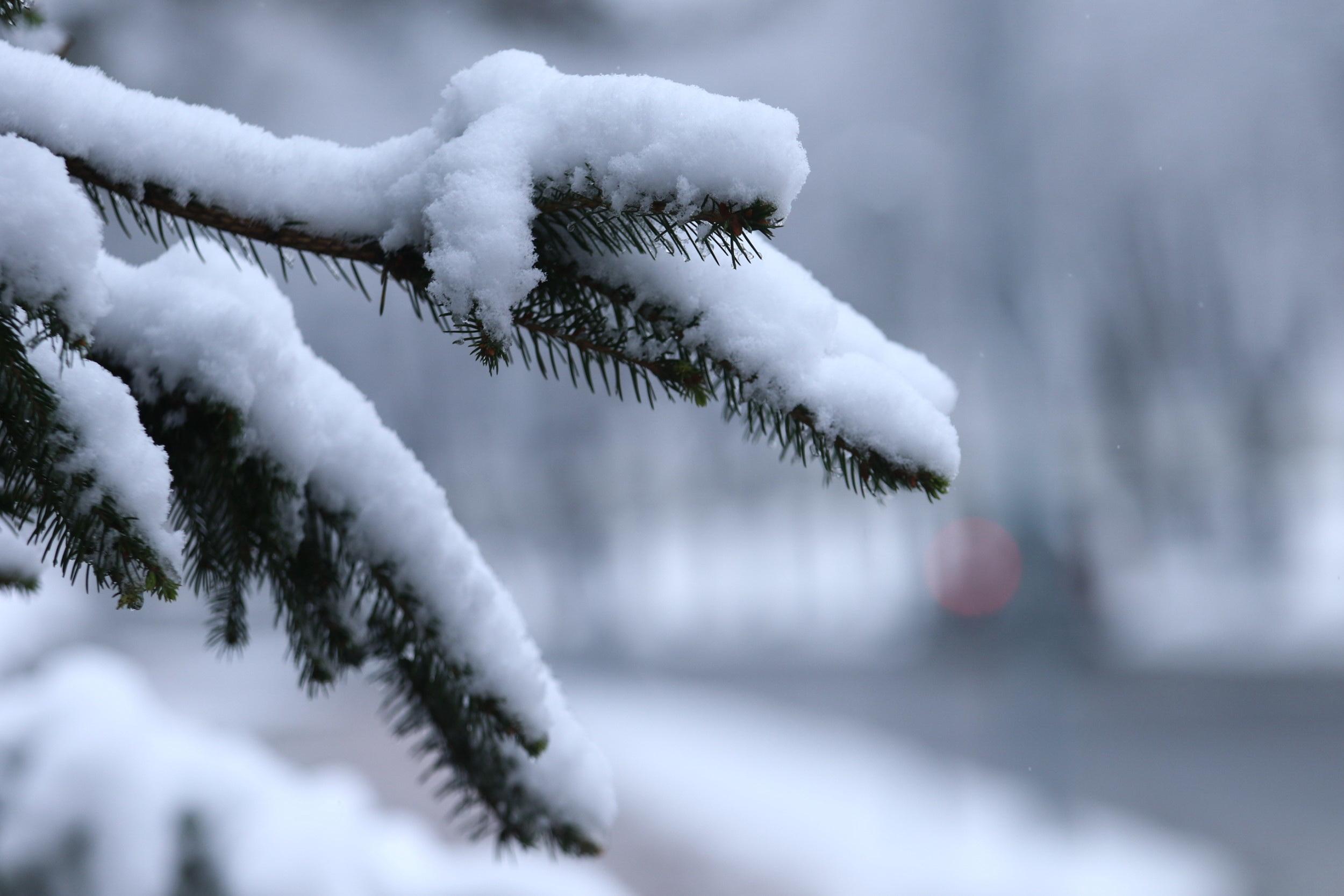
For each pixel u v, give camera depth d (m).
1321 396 16.64
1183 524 15.62
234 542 1.06
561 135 0.90
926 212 12.82
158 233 0.99
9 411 0.84
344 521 1.11
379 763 7.57
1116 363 15.76
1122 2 13.84
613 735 9.93
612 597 20.14
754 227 0.86
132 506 0.85
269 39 5.47
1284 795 6.85
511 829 1.21
